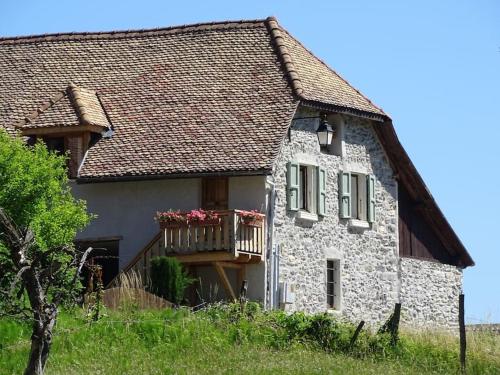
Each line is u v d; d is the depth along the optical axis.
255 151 38.41
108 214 39.72
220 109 40.22
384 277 43.09
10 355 28.25
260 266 38.31
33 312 24.17
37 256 24.59
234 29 43.25
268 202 38.62
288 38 43.03
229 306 33.62
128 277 37.19
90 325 30.38
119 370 27.69
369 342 32.69
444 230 45.97
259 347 31.25
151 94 41.53
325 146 41.16
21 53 44.16
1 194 34.12
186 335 30.94
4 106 42.16
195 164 38.44
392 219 43.72
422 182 44.12
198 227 37.34
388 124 42.56
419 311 44.78
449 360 32.69
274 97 40.03
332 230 41.03
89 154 39.81
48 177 34.81
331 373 28.56
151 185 39.44
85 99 41.03
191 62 42.38
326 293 40.62
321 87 41.31
